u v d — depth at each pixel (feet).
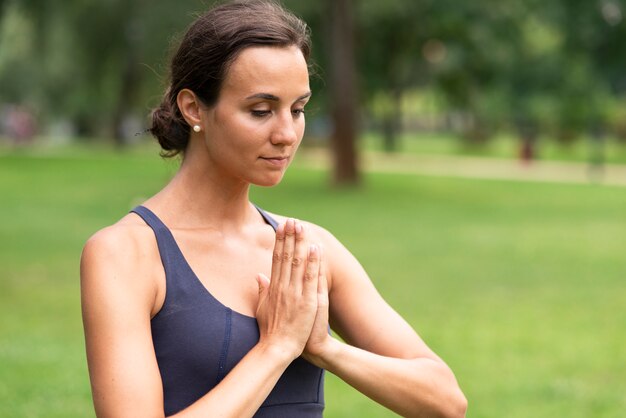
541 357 32.81
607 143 223.71
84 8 112.47
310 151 196.85
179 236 8.29
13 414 24.48
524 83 189.57
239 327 8.09
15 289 43.09
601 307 42.11
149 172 120.47
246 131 8.02
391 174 129.39
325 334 8.23
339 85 102.47
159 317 8.04
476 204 91.25
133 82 167.63
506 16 137.69
